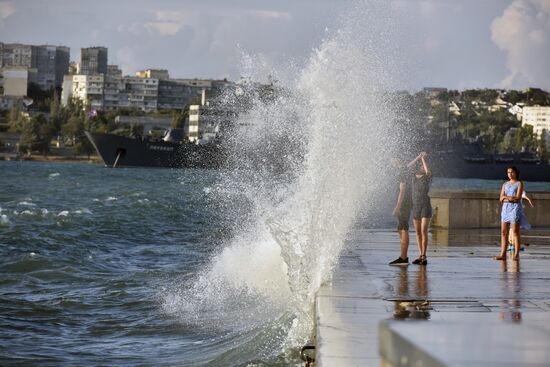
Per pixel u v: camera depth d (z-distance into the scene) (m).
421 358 4.18
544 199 54.47
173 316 27.70
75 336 25.30
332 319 16.94
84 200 121.94
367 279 24.69
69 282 37.16
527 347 4.31
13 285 36.03
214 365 19.77
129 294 32.72
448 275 26.45
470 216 52.16
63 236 60.94
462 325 4.74
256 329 23.58
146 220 81.62
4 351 22.94
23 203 111.38
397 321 4.90
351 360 12.70
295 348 19.83
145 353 22.55
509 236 35.50
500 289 23.03
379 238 41.38
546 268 29.25
